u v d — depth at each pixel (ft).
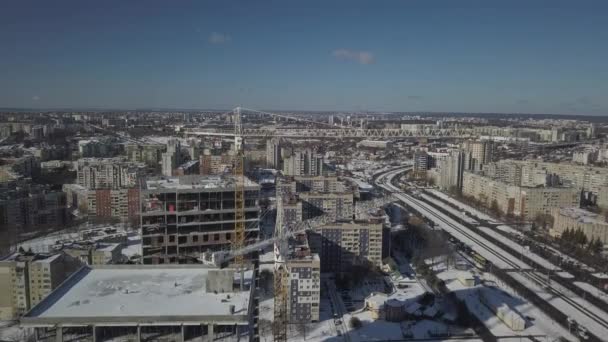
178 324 406.21
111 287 468.75
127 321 402.31
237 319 409.28
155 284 478.18
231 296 453.99
